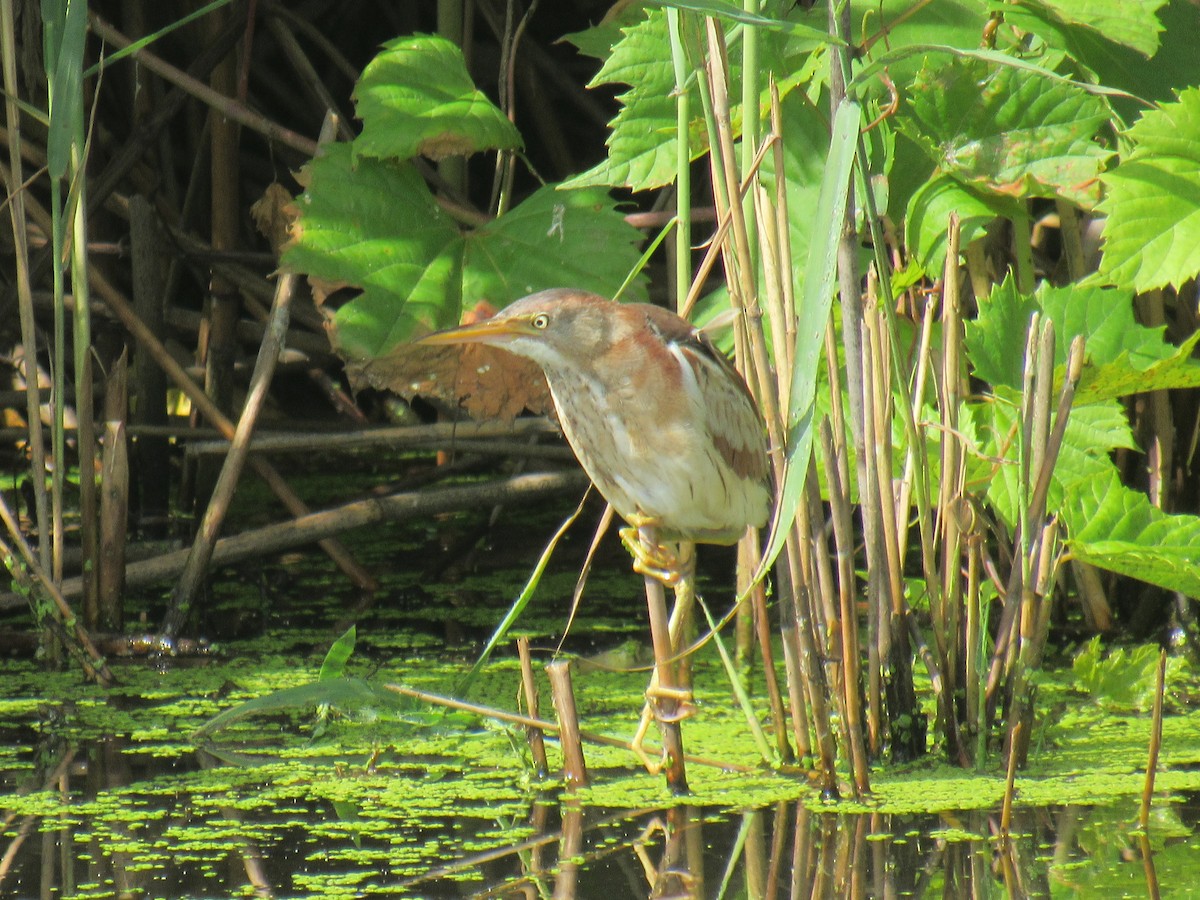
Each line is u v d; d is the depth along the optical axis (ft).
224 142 38.17
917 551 37.06
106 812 21.45
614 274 31.63
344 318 30.99
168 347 41.01
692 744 24.68
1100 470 27.07
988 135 27.09
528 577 37.24
